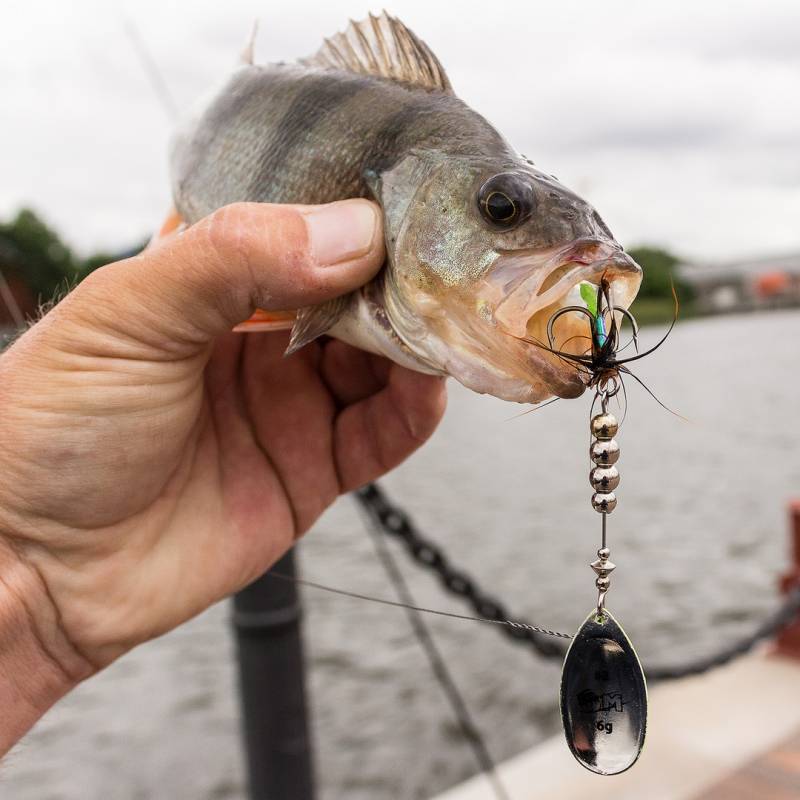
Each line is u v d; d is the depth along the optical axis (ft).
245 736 9.36
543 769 14.39
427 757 21.21
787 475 56.44
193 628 31.42
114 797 20.39
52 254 134.51
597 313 4.51
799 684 16.81
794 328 275.18
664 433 80.53
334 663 26.86
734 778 13.84
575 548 38.58
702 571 34.60
